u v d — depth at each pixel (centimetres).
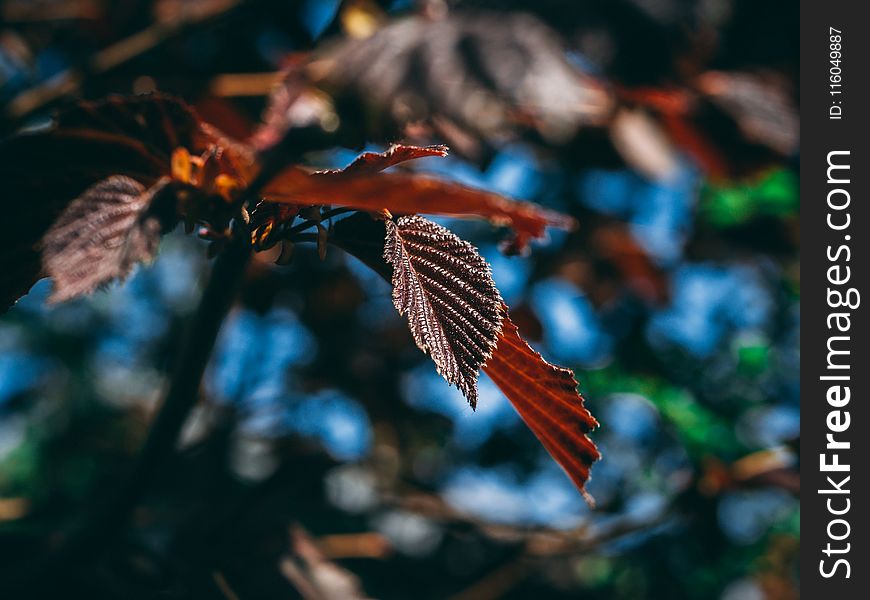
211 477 72
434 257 29
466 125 30
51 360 125
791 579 87
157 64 71
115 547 43
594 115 58
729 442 78
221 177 28
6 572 39
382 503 84
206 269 91
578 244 91
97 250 27
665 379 85
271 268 85
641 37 36
